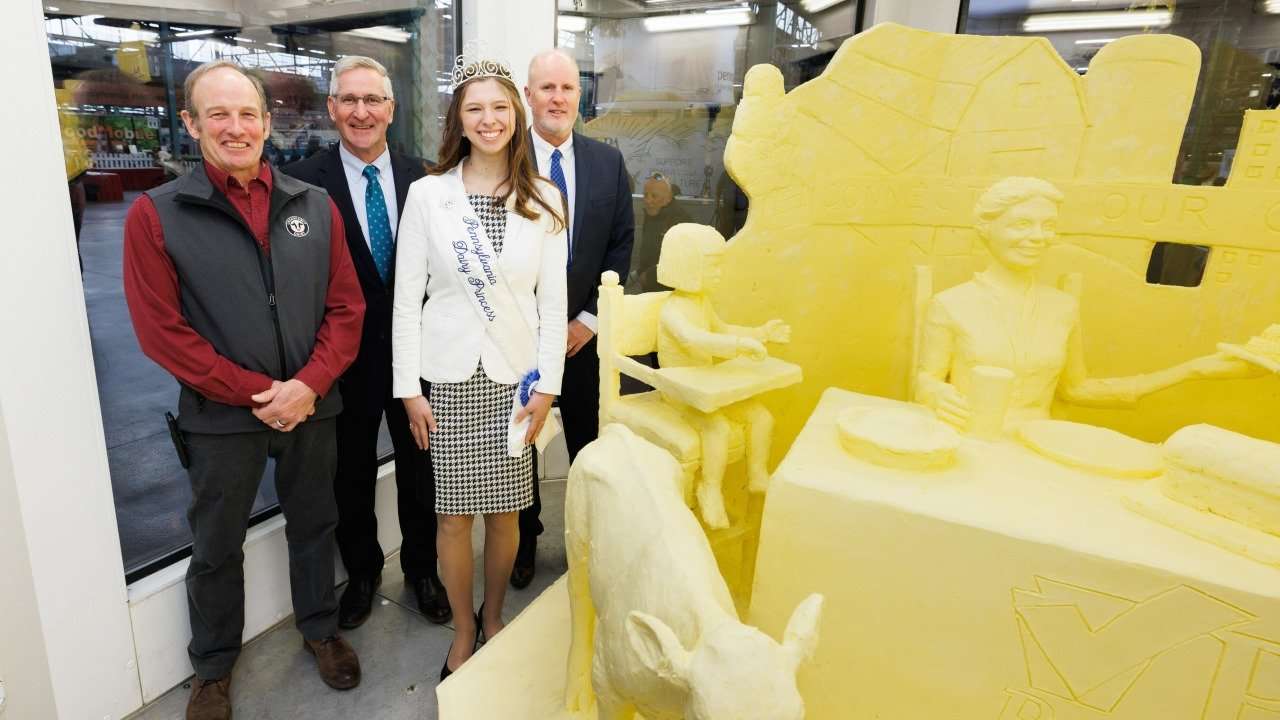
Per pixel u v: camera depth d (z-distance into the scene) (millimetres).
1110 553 1129
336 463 2156
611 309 1717
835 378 2346
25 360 1675
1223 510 1197
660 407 1772
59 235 1690
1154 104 1878
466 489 1930
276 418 1858
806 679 1408
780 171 2051
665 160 3639
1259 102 2777
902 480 1354
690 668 1002
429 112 3119
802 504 1335
